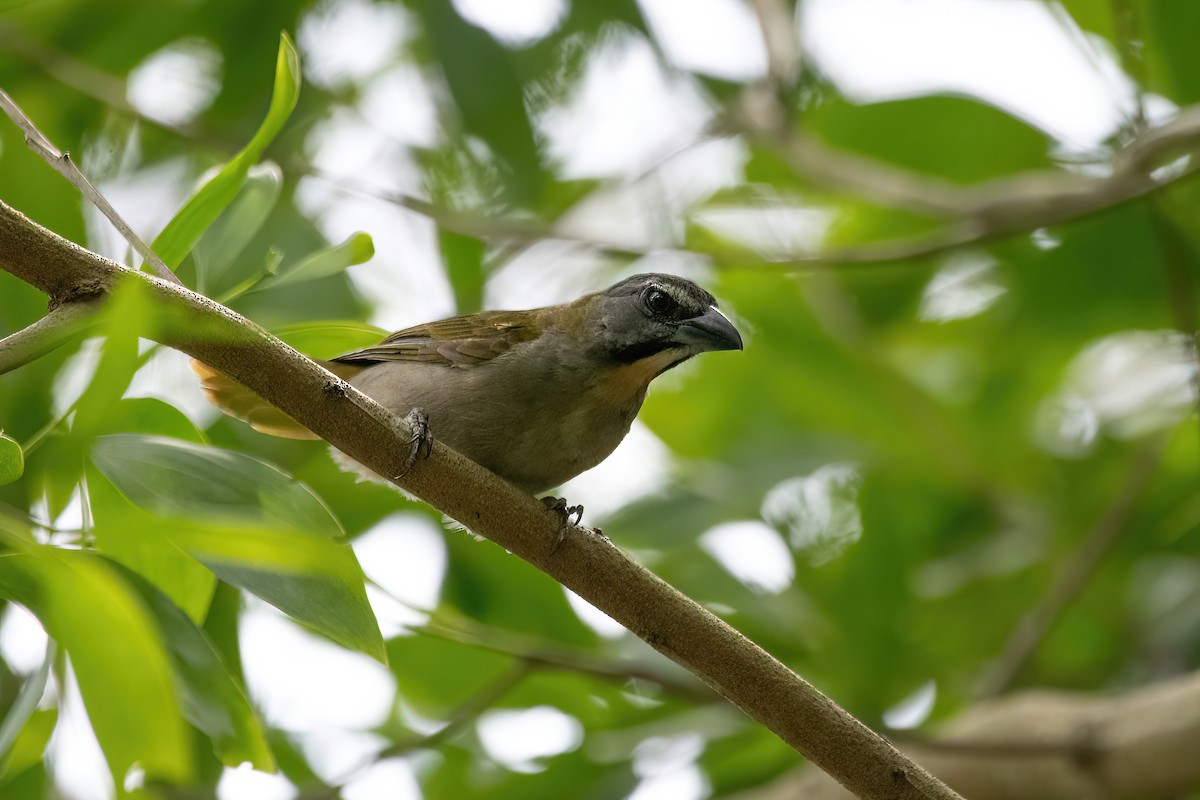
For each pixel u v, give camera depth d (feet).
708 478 44.50
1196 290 43.83
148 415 22.12
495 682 34.09
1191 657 42.86
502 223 41.16
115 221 20.89
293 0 39.96
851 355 48.06
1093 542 40.29
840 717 22.85
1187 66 40.04
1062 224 40.34
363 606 19.39
